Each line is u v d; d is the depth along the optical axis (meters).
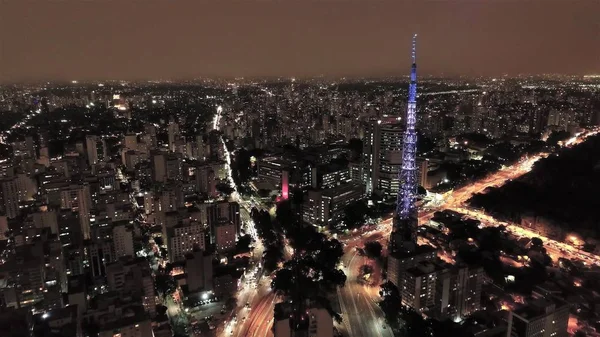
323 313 196.62
